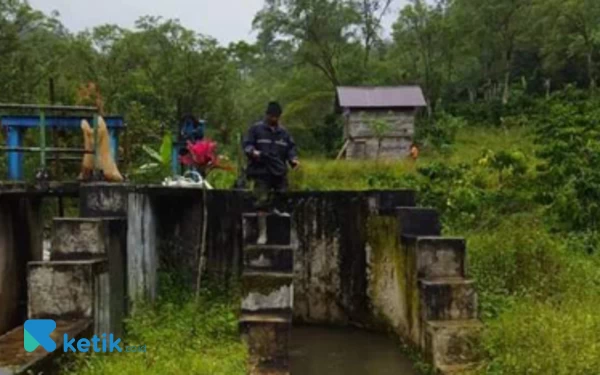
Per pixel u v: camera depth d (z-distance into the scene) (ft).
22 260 28.37
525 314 23.07
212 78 93.61
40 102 70.95
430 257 25.27
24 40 90.17
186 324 24.38
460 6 147.13
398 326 28.76
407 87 91.97
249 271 25.48
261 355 22.33
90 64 90.22
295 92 128.67
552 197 36.86
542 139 52.80
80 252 21.88
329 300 33.24
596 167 37.73
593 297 25.38
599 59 133.18
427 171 46.11
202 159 31.94
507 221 35.83
